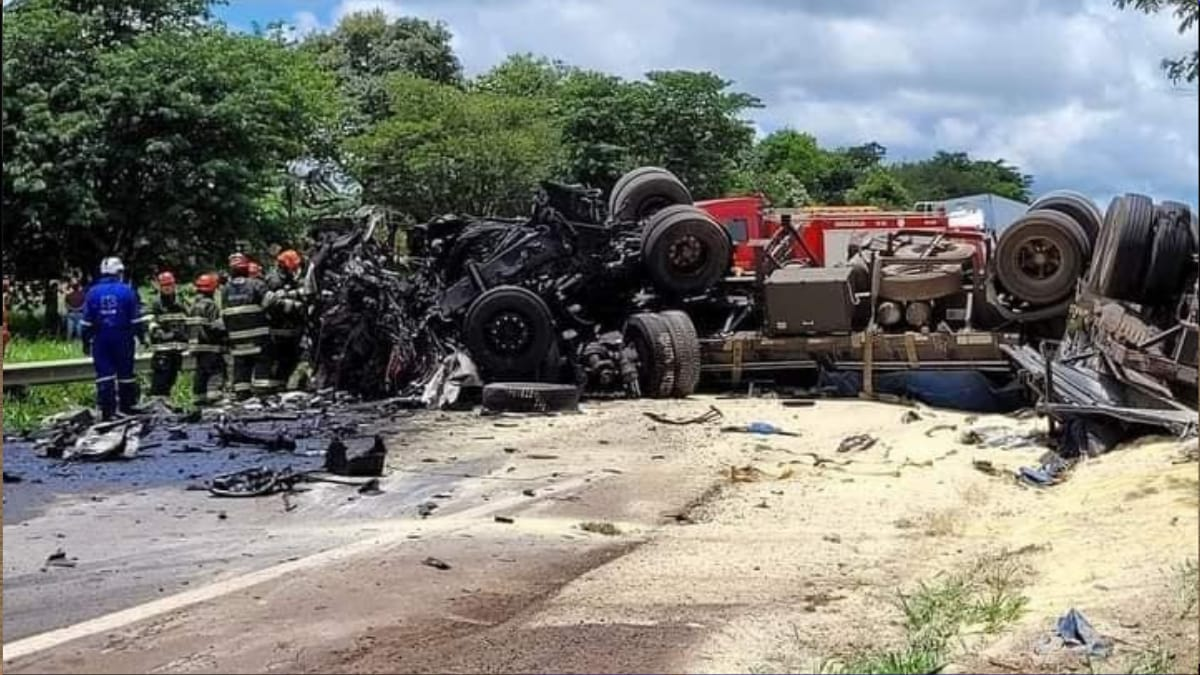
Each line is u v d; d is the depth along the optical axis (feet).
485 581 22.99
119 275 46.73
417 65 200.23
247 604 21.39
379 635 19.61
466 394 49.44
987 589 22.30
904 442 40.11
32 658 18.44
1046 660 18.08
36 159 90.89
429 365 51.26
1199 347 32.14
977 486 32.30
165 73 94.22
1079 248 50.90
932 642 19.20
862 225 66.74
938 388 50.16
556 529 27.68
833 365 52.42
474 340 50.44
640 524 28.43
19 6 96.17
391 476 34.19
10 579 23.32
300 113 101.96
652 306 55.01
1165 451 33.01
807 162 248.32
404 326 51.93
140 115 92.58
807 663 18.33
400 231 57.31
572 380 51.72
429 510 29.91
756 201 67.21
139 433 41.06
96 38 99.14
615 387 51.85
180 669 17.93
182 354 53.42
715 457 37.42
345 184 144.15
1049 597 21.50
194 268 99.71
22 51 92.07
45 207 91.50
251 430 42.19
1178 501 27.25
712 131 158.71
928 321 52.29
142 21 104.58
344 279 52.49
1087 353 43.29
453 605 21.36
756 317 54.85
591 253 53.93
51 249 97.86
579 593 22.22
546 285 53.01
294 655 18.58
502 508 30.14
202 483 33.71
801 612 21.12
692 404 49.49
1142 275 41.22
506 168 141.79
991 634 19.60
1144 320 41.45
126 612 20.99
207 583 22.97
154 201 95.35
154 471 35.68
